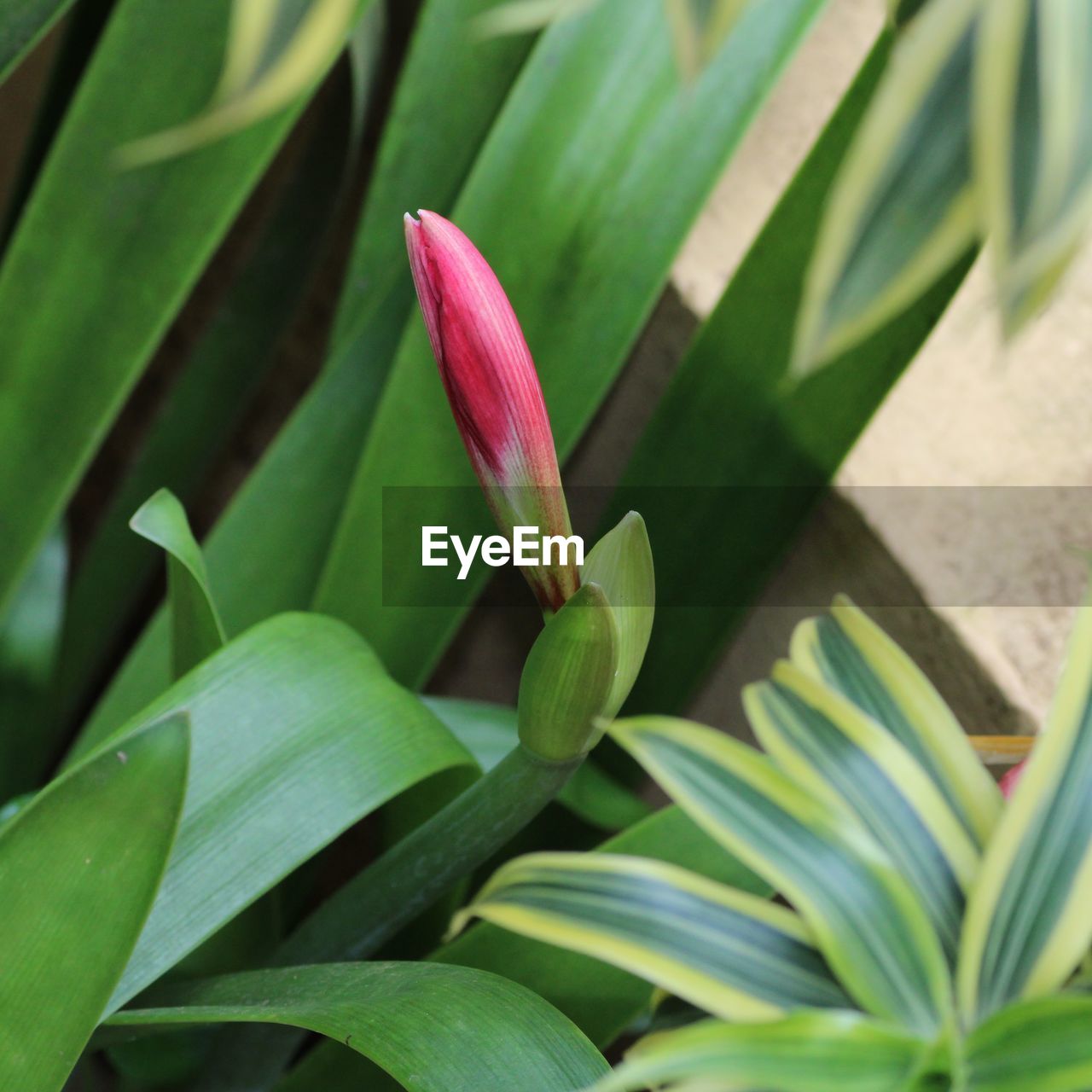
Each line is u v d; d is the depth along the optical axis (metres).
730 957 0.71
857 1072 0.68
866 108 0.87
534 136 0.91
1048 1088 0.68
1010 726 0.87
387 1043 0.72
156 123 0.90
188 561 0.82
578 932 0.71
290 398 1.46
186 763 0.71
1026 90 0.58
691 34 0.60
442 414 0.93
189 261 0.91
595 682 0.74
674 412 0.94
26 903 0.72
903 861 0.72
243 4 0.63
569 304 0.92
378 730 0.80
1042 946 0.70
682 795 0.71
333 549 0.95
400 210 1.02
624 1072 0.67
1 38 0.86
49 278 0.92
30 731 1.12
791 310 0.90
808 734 0.73
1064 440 0.90
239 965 0.89
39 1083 0.72
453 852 0.79
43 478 0.95
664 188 0.91
